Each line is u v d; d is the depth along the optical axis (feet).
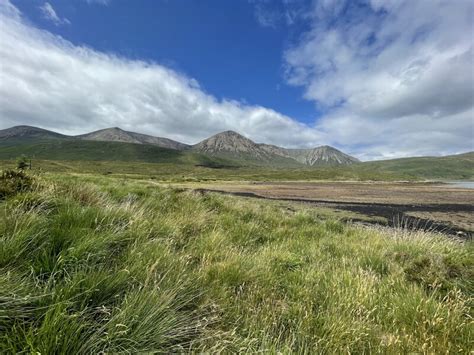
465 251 15.90
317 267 13.83
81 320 6.19
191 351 6.54
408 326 9.20
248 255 13.88
